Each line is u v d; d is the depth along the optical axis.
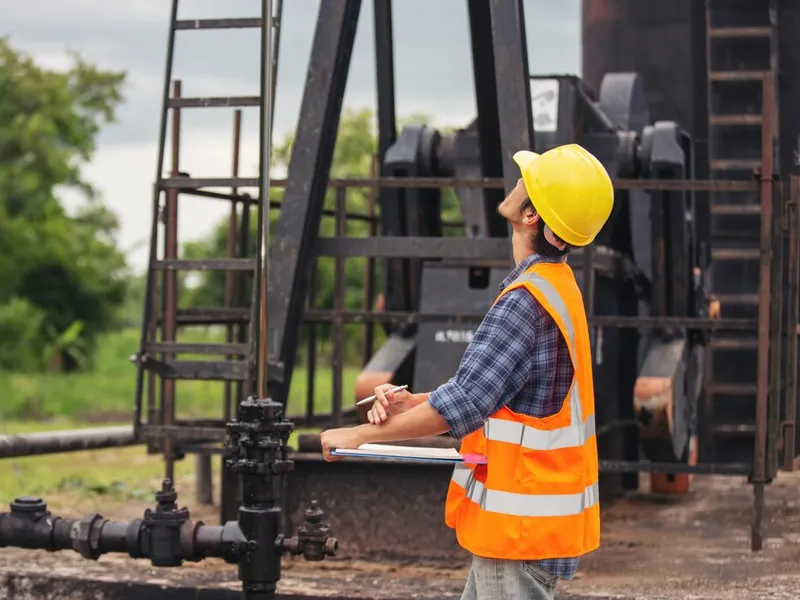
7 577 6.62
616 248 8.86
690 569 6.91
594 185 3.86
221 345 7.03
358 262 40.59
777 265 7.11
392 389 3.87
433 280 7.80
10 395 29.83
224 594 6.30
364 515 7.09
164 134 7.26
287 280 7.23
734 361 11.02
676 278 8.45
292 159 7.35
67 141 52.53
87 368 49.28
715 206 11.04
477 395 3.65
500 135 7.70
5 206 49.50
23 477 11.31
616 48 11.36
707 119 10.64
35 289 49.12
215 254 47.88
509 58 7.07
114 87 54.44
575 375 3.75
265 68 5.11
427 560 7.00
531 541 3.68
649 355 8.36
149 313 7.19
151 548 5.41
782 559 7.19
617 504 9.32
